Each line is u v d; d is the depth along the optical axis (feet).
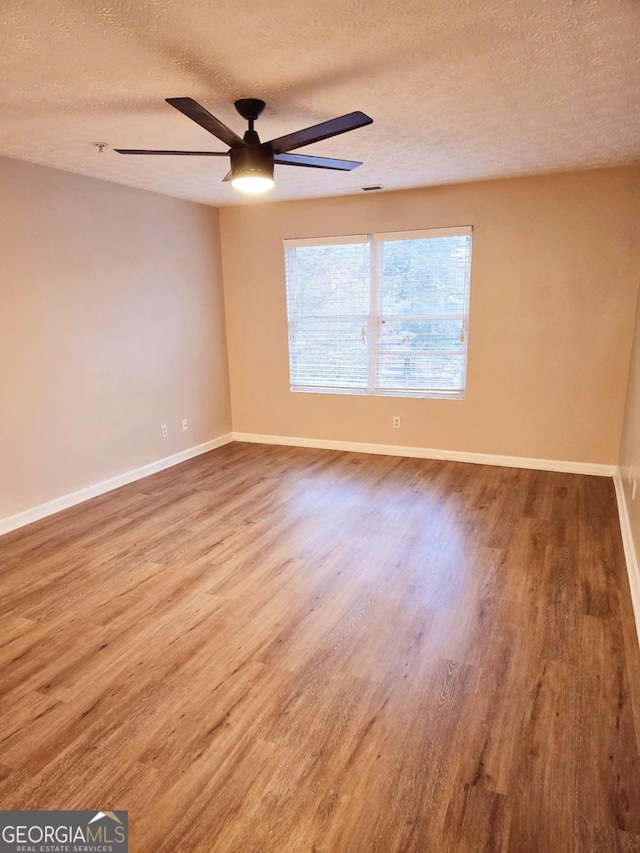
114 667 7.17
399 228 15.25
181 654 7.43
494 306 14.65
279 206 16.58
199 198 15.72
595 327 13.76
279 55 6.52
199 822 4.98
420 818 4.99
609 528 11.18
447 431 16.02
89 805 5.17
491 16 5.70
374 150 10.89
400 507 12.60
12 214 11.13
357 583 9.25
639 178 12.67
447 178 13.55
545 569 9.57
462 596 8.77
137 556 10.40
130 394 14.60
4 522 11.53
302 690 6.69
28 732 6.07
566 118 9.00
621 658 7.15
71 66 6.70
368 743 5.86
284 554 10.37
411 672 6.98
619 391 13.84
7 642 7.74
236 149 7.81
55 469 12.62
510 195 13.88
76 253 12.65
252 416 18.75
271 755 5.72
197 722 6.20
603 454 14.34
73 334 12.77
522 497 13.00
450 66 6.94
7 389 11.37
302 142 7.61
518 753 5.67
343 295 16.51
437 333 15.64
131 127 8.99
